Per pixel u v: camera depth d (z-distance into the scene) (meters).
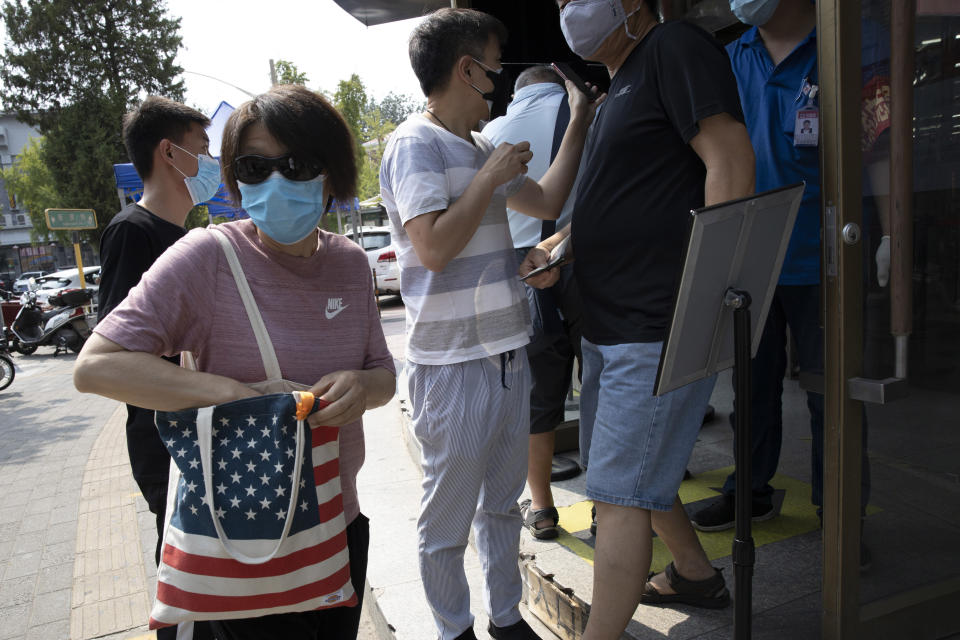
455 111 1.84
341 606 1.41
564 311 2.58
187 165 2.21
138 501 4.49
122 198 10.91
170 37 29.95
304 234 1.30
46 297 17.11
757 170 2.46
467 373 1.82
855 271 1.56
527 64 3.68
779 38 2.39
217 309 1.28
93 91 27.97
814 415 2.52
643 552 1.69
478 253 1.82
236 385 1.24
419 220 1.68
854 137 1.52
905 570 1.75
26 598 3.25
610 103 1.75
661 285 1.66
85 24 28.41
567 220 2.64
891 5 1.52
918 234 1.72
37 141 43.50
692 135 1.55
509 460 1.97
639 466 1.67
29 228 59.94
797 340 2.46
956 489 1.78
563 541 2.58
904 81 1.52
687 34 1.59
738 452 1.40
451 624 1.94
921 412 1.73
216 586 1.19
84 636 2.88
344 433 1.47
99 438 6.35
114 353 1.18
